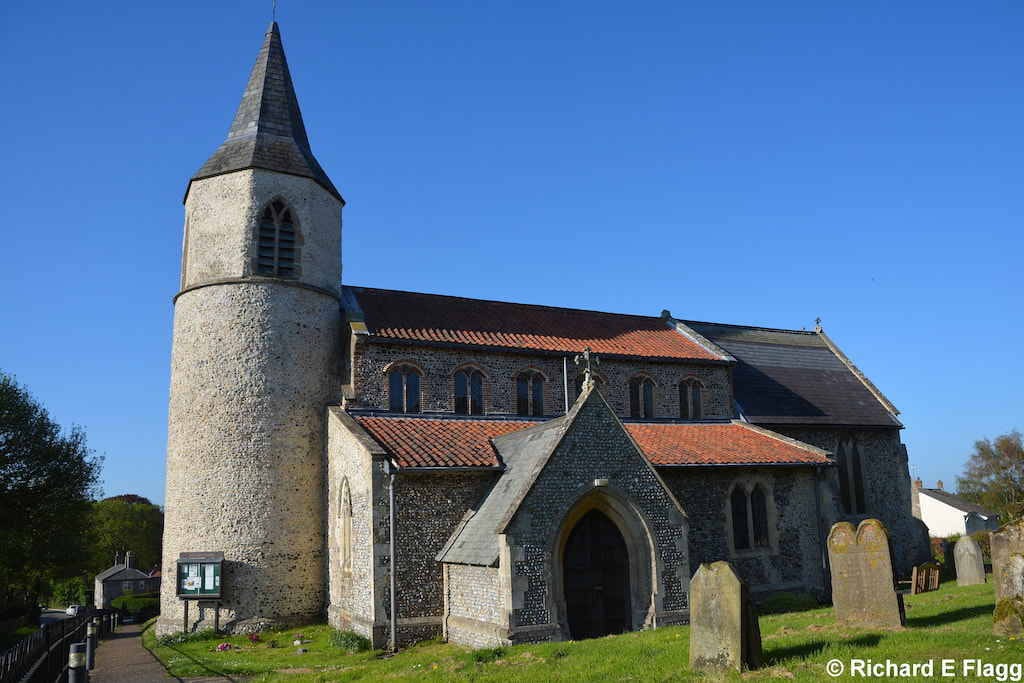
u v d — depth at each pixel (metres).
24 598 55.88
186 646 23.80
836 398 38.28
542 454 20.80
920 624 15.95
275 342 27.30
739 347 39.59
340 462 25.67
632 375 32.12
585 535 20.86
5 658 13.24
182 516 26.33
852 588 15.91
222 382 26.75
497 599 19.23
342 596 24.41
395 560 21.94
